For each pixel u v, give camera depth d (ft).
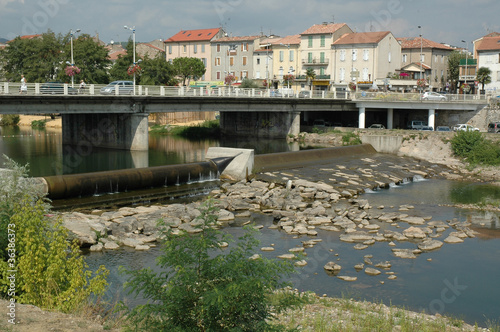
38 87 143.64
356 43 296.71
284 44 325.62
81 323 34.58
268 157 147.13
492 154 162.71
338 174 137.18
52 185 98.12
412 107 224.74
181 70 328.08
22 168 46.80
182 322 28.27
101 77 291.17
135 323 28.68
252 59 339.98
